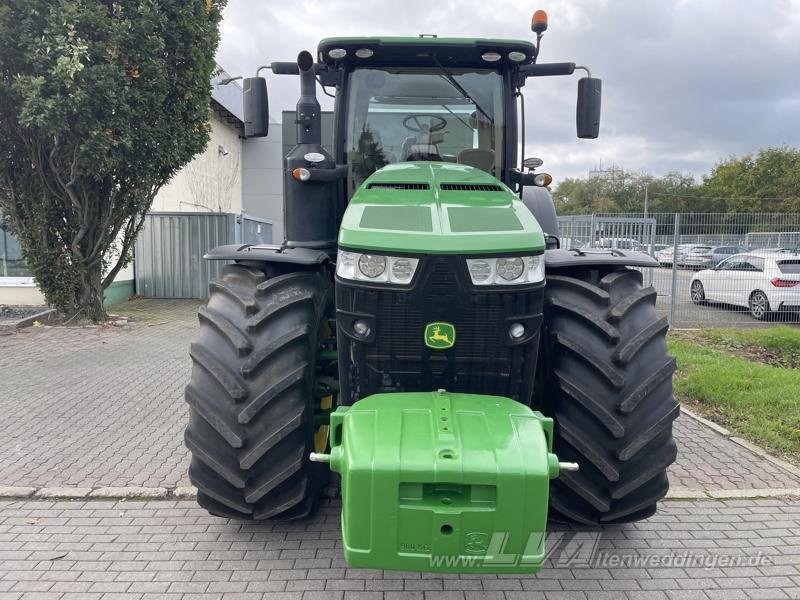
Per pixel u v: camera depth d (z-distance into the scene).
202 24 9.37
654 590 3.01
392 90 3.74
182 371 7.09
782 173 42.50
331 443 2.52
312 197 3.43
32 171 9.38
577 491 3.01
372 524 2.20
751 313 12.50
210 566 3.15
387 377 2.74
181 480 4.14
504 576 3.10
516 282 2.57
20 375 6.86
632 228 11.48
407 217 2.67
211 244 13.53
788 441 4.88
